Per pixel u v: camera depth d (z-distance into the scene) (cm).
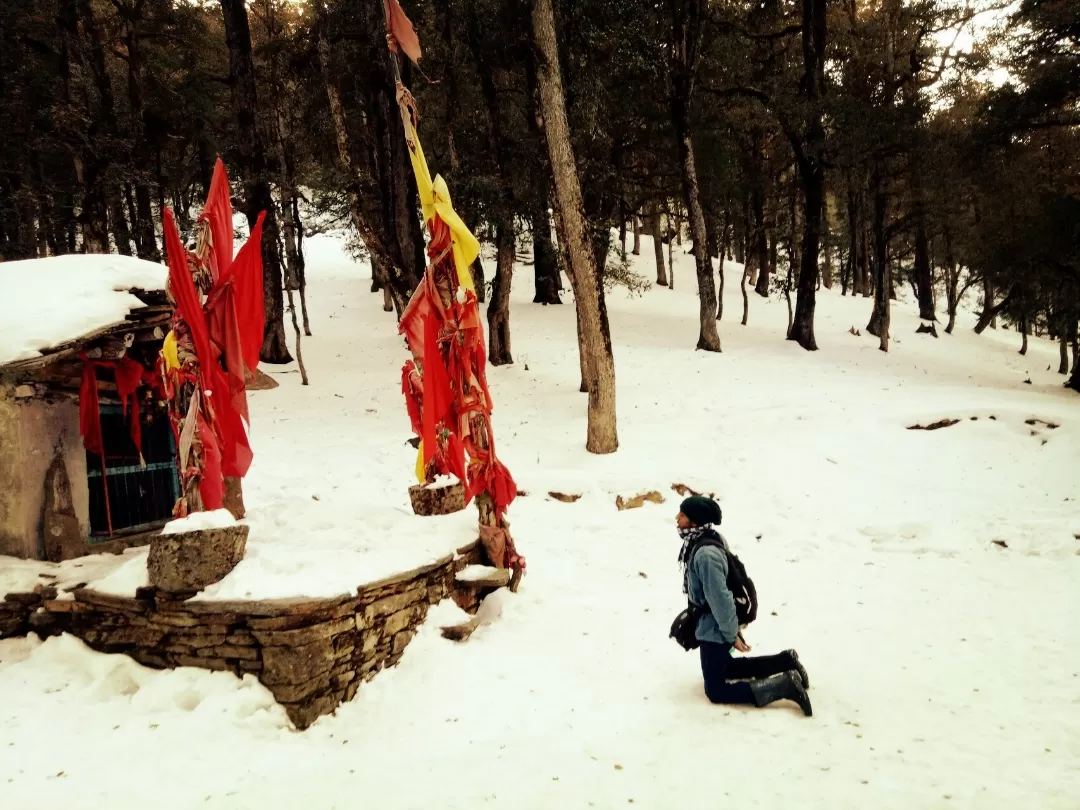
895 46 2555
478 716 445
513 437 1324
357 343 2195
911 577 721
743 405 1498
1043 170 2559
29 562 561
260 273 557
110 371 634
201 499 502
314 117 2138
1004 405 1323
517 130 1928
